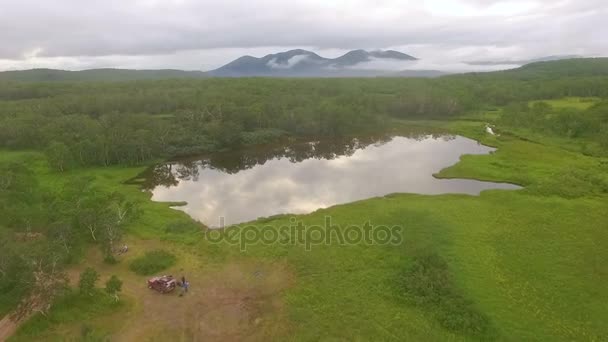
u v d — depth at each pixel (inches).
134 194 2832.2
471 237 2043.6
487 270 1740.9
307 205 2684.5
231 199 2834.6
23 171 2802.7
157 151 3814.0
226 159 3988.7
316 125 4707.2
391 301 1533.0
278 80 7834.6
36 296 1427.2
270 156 4099.4
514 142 4143.7
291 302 1537.9
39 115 4389.8
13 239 1712.6
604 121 4192.9
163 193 2974.9
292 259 1847.9
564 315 1454.2
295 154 4153.5
